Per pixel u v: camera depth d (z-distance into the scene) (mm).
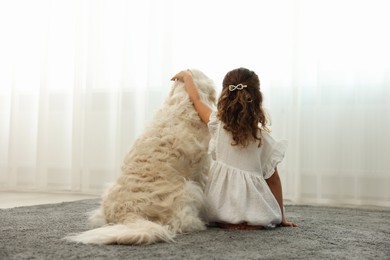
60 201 3352
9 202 3279
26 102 4223
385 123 3207
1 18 4301
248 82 2115
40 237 1817
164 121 2094
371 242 1789
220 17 3568
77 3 3998
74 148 3967
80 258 1456
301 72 3365
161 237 1708
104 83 3924
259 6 3471
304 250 1600
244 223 2002
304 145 3363
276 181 2186
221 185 2051
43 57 4098
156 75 3754
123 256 1480
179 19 3684
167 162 1956
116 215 1889
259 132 2100
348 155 3287
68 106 4102
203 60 3611
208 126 2123
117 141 3838
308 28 3365
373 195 3229
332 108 3314
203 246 1638
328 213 2701
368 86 3248
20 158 4211
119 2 3906
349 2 3277
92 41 3943
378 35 3227
